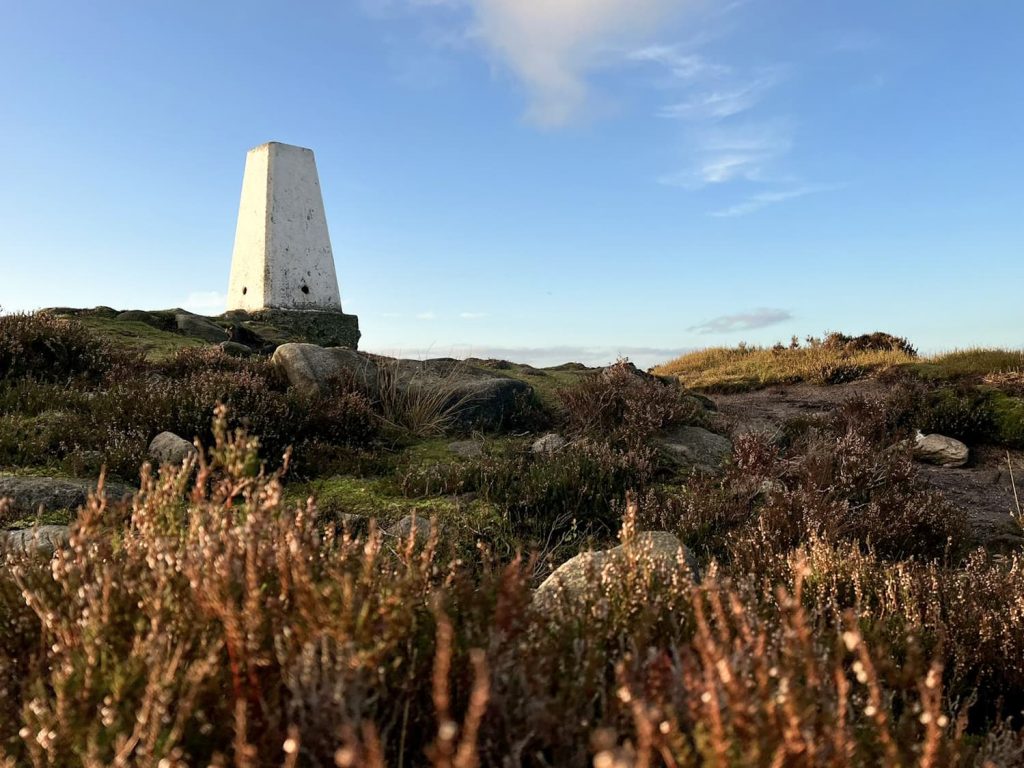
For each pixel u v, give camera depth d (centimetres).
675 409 978
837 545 557
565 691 187
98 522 257
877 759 183
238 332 1452
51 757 164
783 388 1817
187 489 561
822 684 189
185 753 163
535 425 1008
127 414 729
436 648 190
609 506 649
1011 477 967
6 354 891
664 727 147
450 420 950
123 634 202
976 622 379
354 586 195
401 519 577
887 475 765
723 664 151
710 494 688
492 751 171
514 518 609
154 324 1433
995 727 290
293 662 174
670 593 263
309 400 841
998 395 1190
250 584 188
